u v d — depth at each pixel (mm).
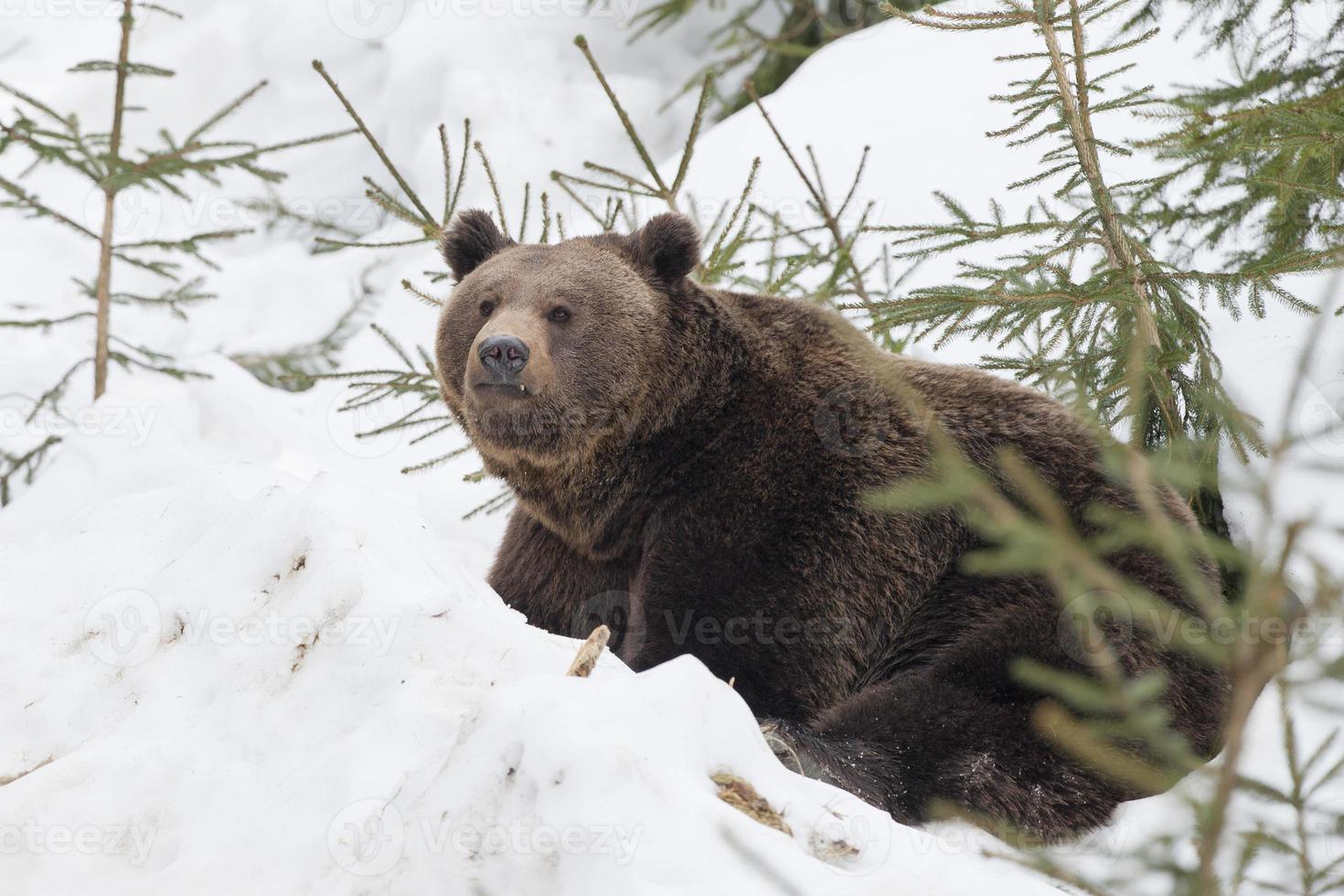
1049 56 10930
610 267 10547
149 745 6910
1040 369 10945
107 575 8195
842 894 5656
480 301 10523
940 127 16531
